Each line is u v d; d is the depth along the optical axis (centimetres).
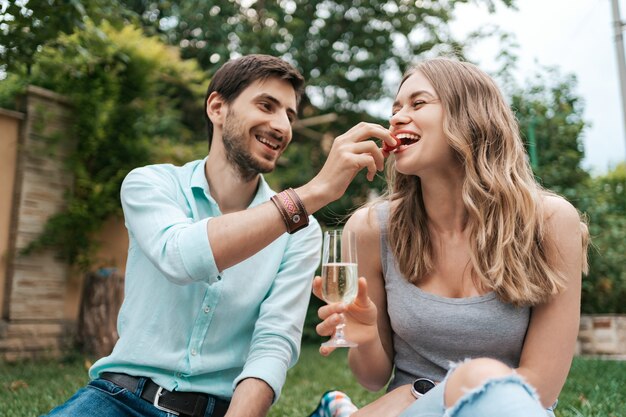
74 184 705
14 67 514
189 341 188
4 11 475
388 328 199
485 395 110
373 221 195
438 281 184
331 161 167
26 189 656
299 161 1088
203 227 166
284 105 211
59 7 485
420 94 179
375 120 1149
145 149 741
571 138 866
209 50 1030
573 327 170
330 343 162
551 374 167
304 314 207
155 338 186
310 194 165
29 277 656
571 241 173
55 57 666
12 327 629
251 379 181
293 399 379
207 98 220
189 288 190
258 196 219
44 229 667
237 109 208
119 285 641
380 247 193
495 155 178
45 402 346
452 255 182
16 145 658
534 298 166
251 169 210
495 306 171
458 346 174
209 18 1033
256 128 207
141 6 1090
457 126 176
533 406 106
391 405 167
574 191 819
